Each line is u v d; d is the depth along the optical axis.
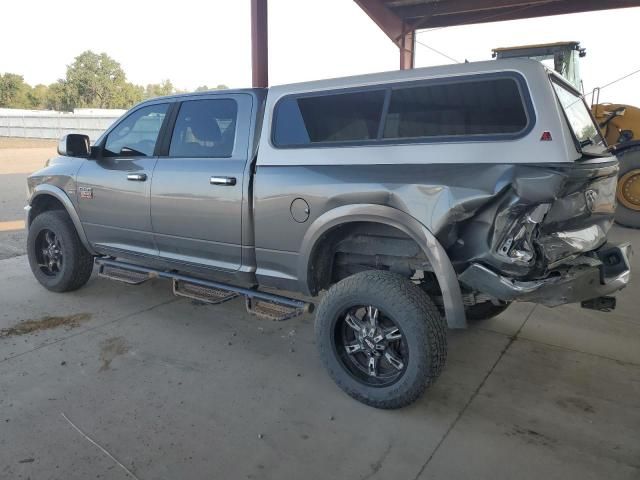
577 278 2.73
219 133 3.83
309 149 3.31
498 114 2.73
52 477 2.48
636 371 3.61
